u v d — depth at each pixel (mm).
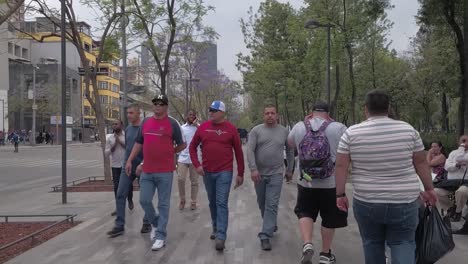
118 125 10242
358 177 4457
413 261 4410
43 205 12367
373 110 4516
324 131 6336
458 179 9328
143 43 18797
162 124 7613
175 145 7883
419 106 51938
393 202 4293
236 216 10195
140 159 8477
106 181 17078
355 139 4438
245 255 7027
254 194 13797
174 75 41375
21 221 10008
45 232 8805
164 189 7598
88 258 6984
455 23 19766
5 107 77062
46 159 36438
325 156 6246
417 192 4395
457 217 9109
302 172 6348
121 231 8430
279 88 36219
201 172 7520
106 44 17531
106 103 101188
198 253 7176
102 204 12258
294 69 33688
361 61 34562
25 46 97062
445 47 31250
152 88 43562
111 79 112938
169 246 7617
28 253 7312
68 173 24375
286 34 34594
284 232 8578
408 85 42719
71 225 9422
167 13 18359
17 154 43844
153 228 7988
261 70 35969
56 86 78812
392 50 44156
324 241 6484
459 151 9344
